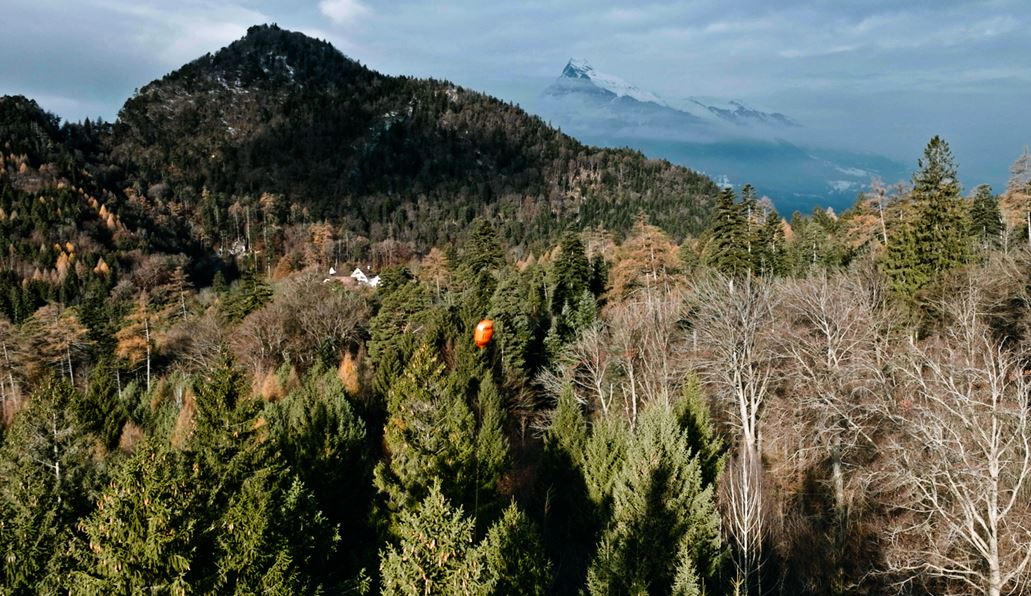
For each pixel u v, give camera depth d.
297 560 15.38
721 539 20.34
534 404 41.59
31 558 15.38
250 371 46.59
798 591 21.91
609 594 17.11
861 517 25.19
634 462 19.41
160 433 30.83
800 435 27.45
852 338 27.36
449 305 56.19
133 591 11.59
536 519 27.00
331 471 23.78
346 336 56.25
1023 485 19.80
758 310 31.70
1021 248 36.41
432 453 21.59
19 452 18.77
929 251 39.19
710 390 34.69
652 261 53.12
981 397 20.62
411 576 11.81
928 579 21.59
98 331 61.97
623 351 36.91
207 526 13.40
